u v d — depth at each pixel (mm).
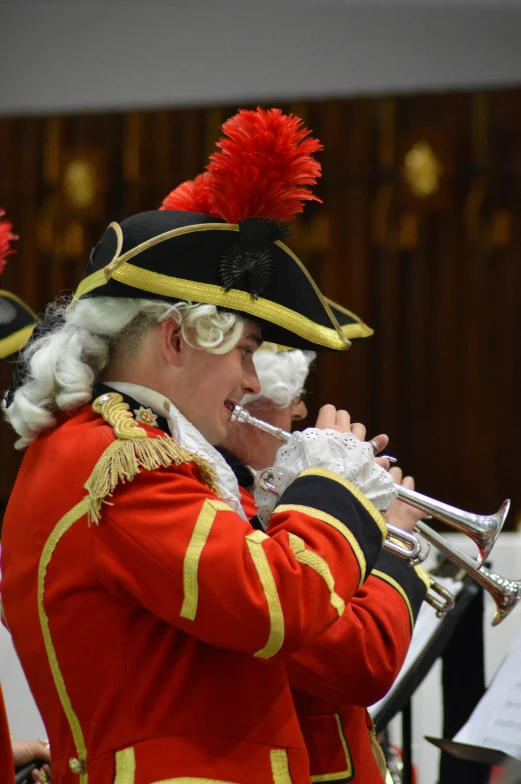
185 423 4625
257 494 5340
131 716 4238
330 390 18625
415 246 18281
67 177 19266
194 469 4414
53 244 19297
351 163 18453
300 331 4910
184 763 4148
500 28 18438
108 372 4770
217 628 4094
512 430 18062
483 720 6945
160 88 19344
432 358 18312
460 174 18109
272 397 6719
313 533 4316
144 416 4539
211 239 4703
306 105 18672
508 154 17938
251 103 19031
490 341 18109
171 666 4297
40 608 4402
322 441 4738
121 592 4254
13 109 19609
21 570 4500
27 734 8391
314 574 4195
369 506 4578
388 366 18422
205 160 19047
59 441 4516
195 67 19250
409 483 6078
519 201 17922
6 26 19578
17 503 4648
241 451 6617
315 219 18578
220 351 4652
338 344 5086
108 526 4203
